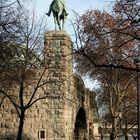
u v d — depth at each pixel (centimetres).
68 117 4506
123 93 4850
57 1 4559
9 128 4400
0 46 2520
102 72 4631
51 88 4372
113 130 4575
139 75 3272
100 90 6300
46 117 4362
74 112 4859
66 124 4409
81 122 5812
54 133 4325
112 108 4812
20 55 3738
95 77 4931
